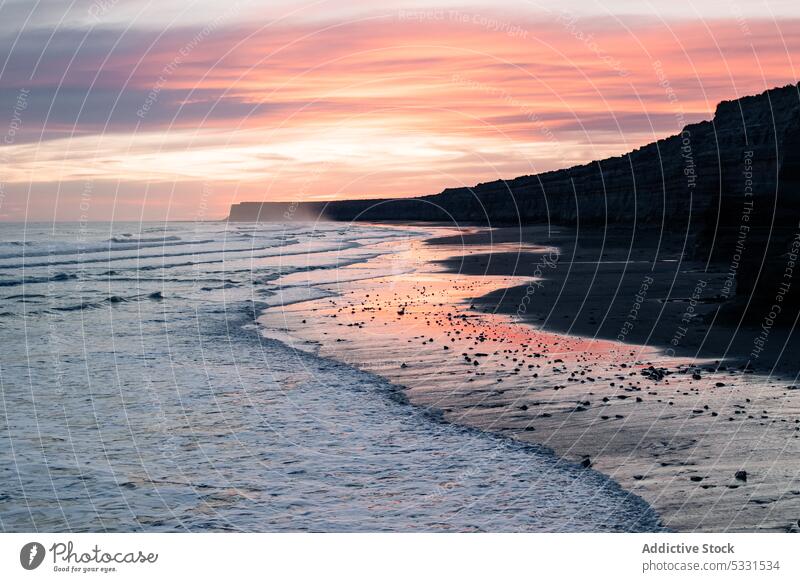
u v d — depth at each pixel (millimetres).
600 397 11555
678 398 11273
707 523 7113
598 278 29484
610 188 82688
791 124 43469
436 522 7473
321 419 11125
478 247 56875
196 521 7645
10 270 39125
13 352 16688
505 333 17891
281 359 15641
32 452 9703
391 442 9953
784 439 9180
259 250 57656
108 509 7949
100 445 9992
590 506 7664
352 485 8477
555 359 14609
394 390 12750
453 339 17359
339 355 15984
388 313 22266
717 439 9281
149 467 9133
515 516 7539
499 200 129000
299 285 31438
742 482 7957
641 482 8141
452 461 9133
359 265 41875
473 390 12469
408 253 51938
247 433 10492
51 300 26531
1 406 11992
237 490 8422
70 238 78500
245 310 23859
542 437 9836
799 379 12188
